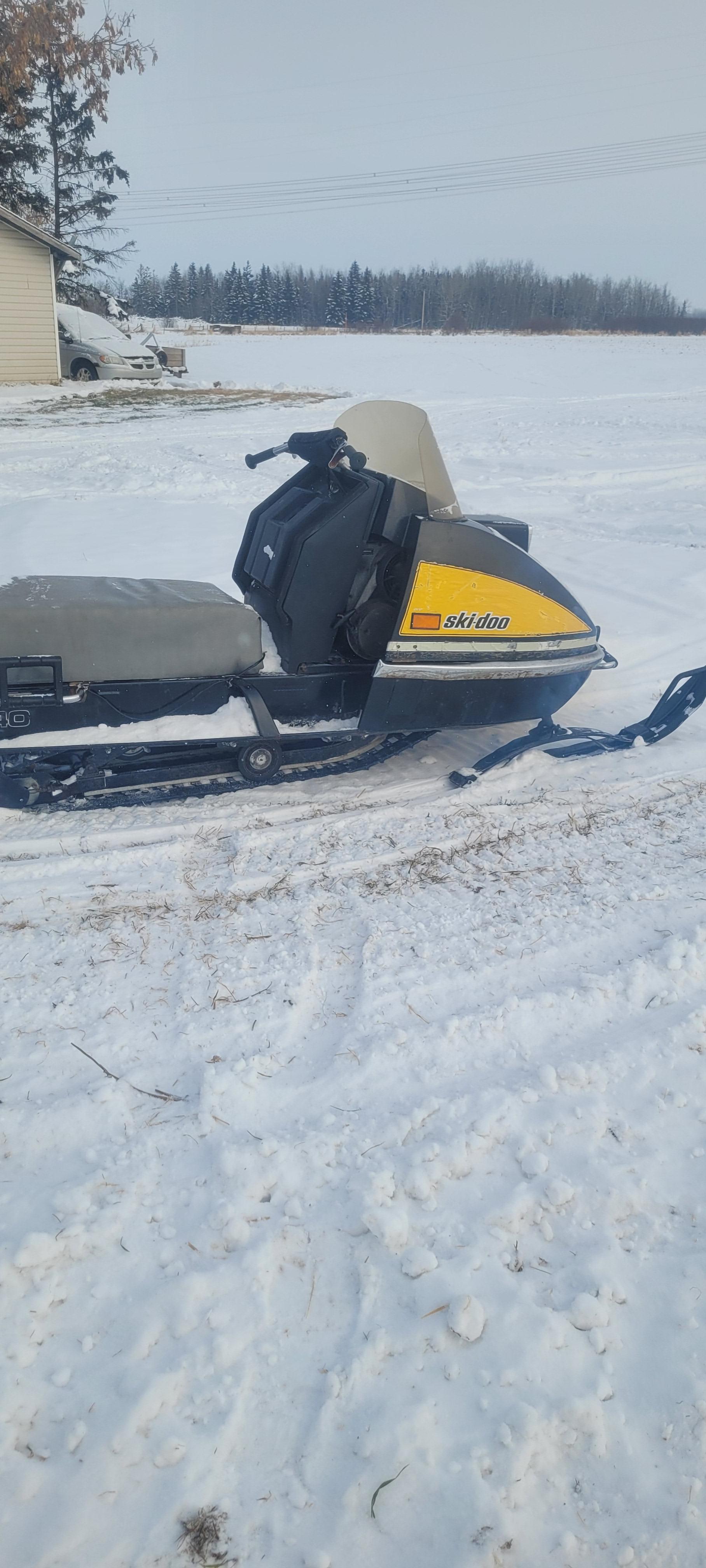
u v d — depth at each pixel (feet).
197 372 99.45
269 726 15.28
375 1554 5.74
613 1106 9.18
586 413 67.46
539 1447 6.30
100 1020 10.25
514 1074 9.56
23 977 10.98
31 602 13.87
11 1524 5.80
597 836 14.90
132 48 93.76
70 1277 7.31
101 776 15.42
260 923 12.21
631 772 17.38
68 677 13.97
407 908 12.64
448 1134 8.67
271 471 44.91
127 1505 5.91
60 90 99.45
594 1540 5.91
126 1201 7.91
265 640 16.51
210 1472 6.09
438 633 15.51
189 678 14.90
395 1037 9.96
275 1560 5.70
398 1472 6.12
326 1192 8.09
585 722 19.79
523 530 18.48
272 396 76.07
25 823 14.80
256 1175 8.16
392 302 348.18
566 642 16.85
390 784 16.76
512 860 14.05
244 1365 6.72
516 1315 7.09
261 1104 9.05
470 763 17.83
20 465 44.68
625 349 136.67
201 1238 7.61
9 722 13.85
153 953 11.53
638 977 11.00
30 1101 9.04
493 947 11.68
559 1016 10.41
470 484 43.42
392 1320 7.04
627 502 40.27
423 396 77.71
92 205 110.32
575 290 337.93
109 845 14.17
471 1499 5.98
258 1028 10.13
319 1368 6.72
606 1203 8.09
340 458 14.96
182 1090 9.25
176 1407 6.45
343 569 15.34
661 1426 6.47
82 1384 6.55
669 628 25.04
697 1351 6.92
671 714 18.78
